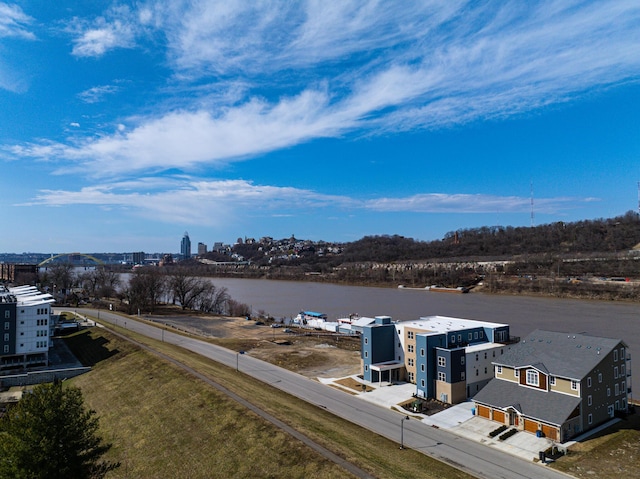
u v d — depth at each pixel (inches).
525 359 2261.3
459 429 2086.6
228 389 2347.4
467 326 2910.9
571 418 1964.8
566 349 2252.7
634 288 7480.3
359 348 3946.9
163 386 2519.7
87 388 2866.6
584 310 6117.1
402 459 1711.4
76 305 6309.1
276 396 2464.3
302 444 1708.9
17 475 1461.6
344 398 2539.4
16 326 3270.2
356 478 1462.8
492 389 2273.6
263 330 4894.2
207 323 5349.4
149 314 5944.9
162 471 1726.1
